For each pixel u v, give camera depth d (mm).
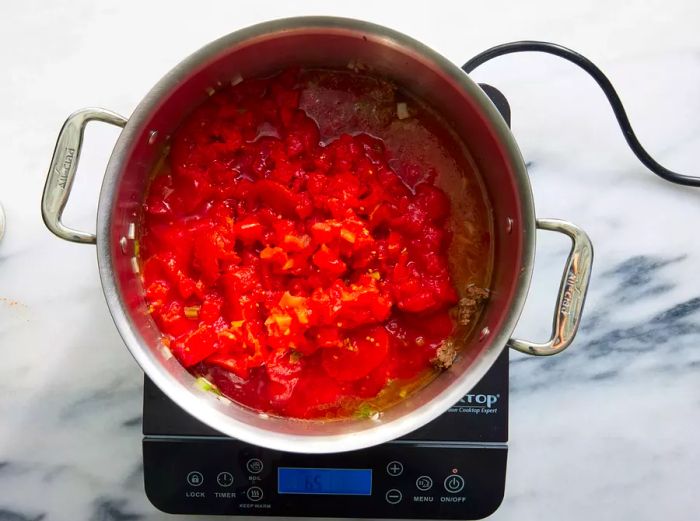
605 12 911
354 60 776
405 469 834
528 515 902
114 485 884
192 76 709
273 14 893
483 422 831
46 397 879
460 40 901
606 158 906
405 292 783
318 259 768
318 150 808
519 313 692
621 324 909
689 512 905
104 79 885
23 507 878
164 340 780
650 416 907
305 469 835
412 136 815
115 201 700
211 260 773
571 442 905
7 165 883
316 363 793
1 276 875
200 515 885
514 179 704
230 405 771
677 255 909
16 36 885
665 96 913
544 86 905
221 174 796
